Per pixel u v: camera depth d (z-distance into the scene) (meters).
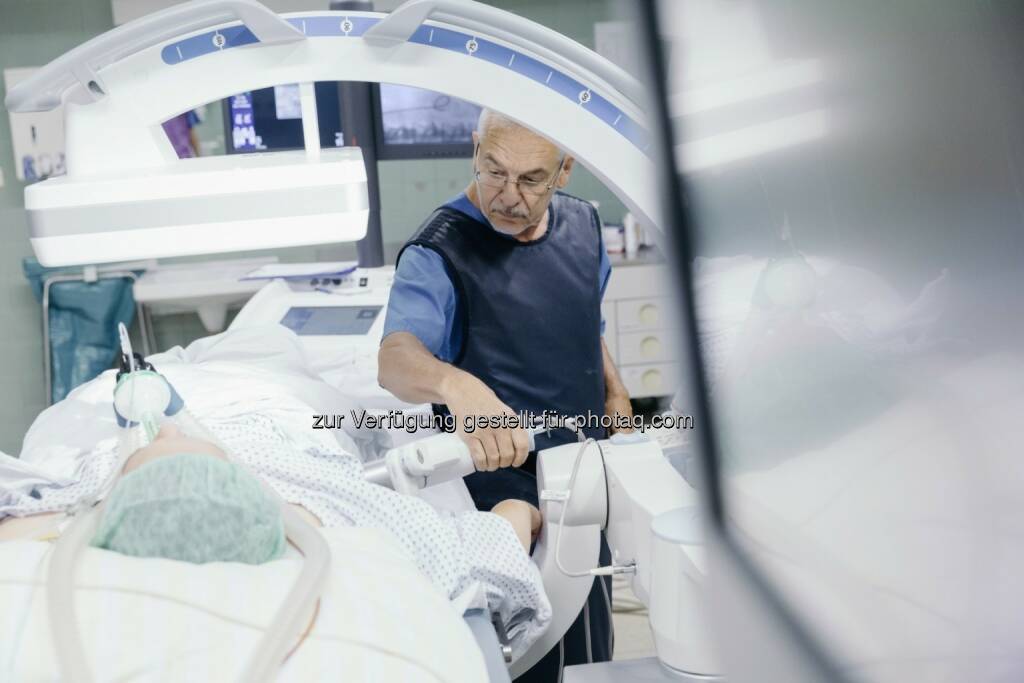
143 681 0.75
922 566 0.29
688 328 0.37
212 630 0.80
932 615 0.28
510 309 1.70
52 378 3.96
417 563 1.23
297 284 2.88
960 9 0.27
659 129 0.37
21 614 0.80
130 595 0.81
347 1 2.51
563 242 1.74
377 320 2.50
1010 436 0.27
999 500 0.28
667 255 0.38
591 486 1.23
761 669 0.32
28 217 0.99
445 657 0.89
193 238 1.01
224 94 1.08
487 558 1.28
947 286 0.29
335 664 0.81
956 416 0.28
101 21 3.98
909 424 0.30
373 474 1.40
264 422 1.54
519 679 1.75
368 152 3.03
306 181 1.02
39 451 1.64
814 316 0.33
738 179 0.34
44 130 3.96
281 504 0.98
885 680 0.28
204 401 1.66
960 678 0.27
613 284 3.74
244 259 4.14
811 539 0.32
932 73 0.28
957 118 0.27
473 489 1.77
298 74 1.08
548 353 1.73
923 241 0.29
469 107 3.10
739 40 0.33
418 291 1.65
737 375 0.36
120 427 1.26
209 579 0.85
